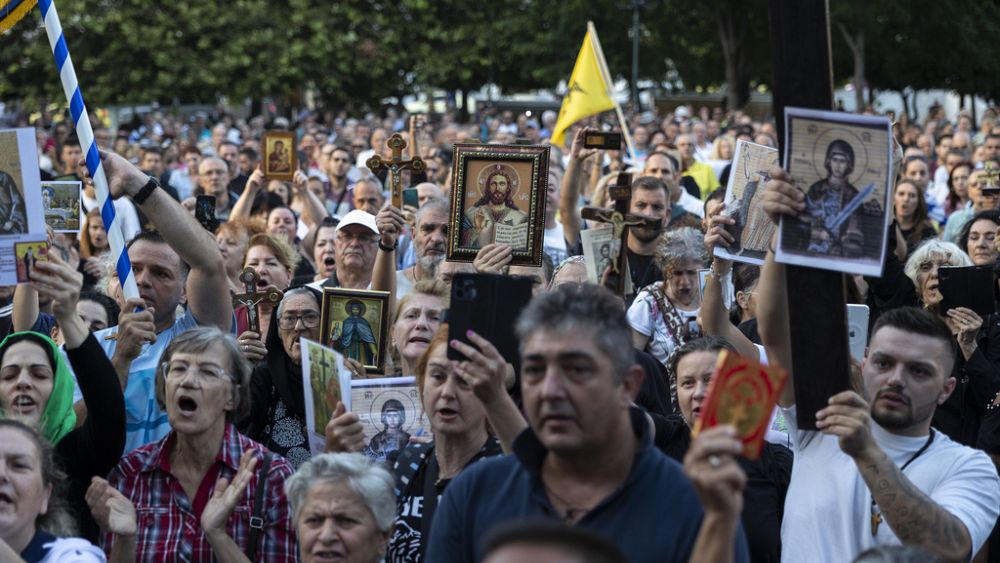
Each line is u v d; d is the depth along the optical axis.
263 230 8.76
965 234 9.48
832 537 4.55
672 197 11.47
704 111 32.53
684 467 3.20
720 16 37.44
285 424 6.12
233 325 6.48
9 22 5.89
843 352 4.16
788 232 4.08
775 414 5.86
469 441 4.77
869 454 4.14
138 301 5.67
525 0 39.75
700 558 3.15
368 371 6.26
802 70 4.07
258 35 36.75
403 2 39.44
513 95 44.34
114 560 4.82
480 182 6.75
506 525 2.47
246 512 4.97
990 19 35.44
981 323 7.02
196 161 16.28
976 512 4.46
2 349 5.40
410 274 8.34
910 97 47.72
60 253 8.32
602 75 14.29
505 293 4.12
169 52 36.03
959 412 6.87
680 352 5.39
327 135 27.03
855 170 4.04
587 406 3.41
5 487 4.39
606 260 6.92
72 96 5.73
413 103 46.28
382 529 4.38
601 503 3.49
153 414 5.98
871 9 33.12
